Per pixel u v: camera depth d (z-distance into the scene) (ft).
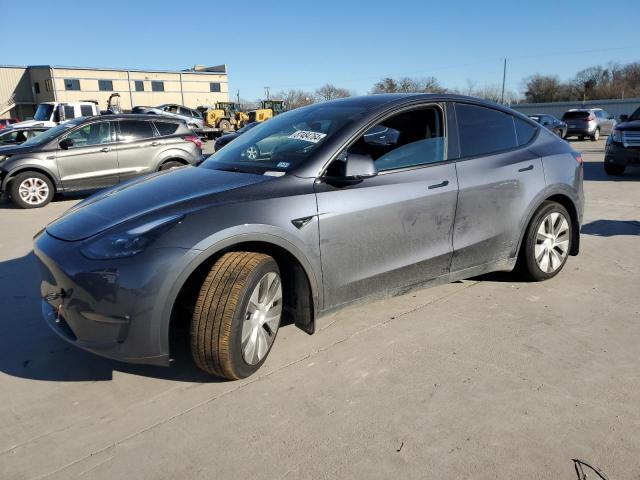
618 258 17.17
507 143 13.80
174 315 10.04
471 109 13.23
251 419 8.68
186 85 208.13
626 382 9.62
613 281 14.94
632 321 12.24
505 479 7.25
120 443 8.15
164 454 7.89
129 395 9.46
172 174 11.91
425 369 10.16
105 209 10.13
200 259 8.87
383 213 10.93
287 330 11.91
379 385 9.63
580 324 12.10
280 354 10.80
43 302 10.60
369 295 11.23
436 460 7.64
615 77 220.84
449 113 12.66
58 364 10.66
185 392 9.52
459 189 12.16
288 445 8.03
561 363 10.33
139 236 8.82
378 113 11.50
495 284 14.70
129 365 10.57
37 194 30.58
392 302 13.46
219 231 9.04
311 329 10.41
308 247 10.00
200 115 112.88
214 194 9.76
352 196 10.57
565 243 14.97
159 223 9.00
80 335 8.98
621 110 147.33
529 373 9.97
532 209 13.75
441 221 11.96
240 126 117.60
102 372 10.30
